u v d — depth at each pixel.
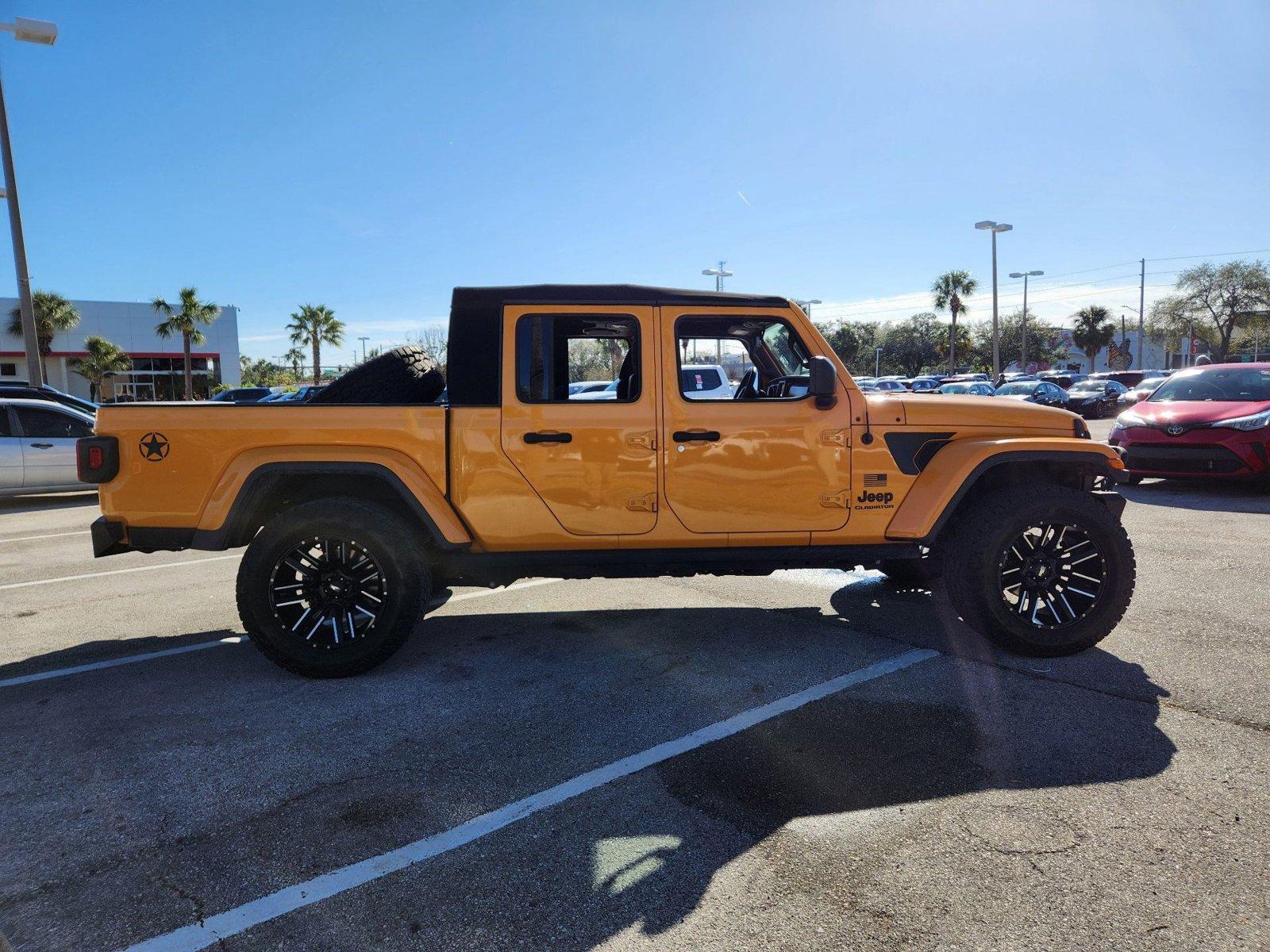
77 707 3.69
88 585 6.21
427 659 4.27
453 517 3.95
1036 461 4.26
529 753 3.14
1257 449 8.98
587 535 4.06
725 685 3.81
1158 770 2.90
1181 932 2.04
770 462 4.07
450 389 3.98
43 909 2.23
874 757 3.04
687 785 2.85
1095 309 66.75
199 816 2.71
